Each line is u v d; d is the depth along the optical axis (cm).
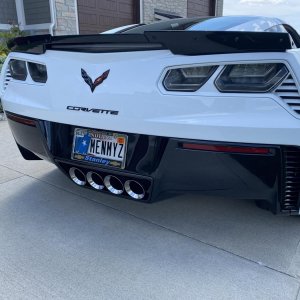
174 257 209
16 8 827
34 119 243
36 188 302
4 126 513
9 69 269
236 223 245
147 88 196
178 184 204
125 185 217
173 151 195
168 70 192
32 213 261
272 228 238
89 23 901
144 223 247
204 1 1391
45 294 180
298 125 177
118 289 183
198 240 226
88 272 196
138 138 204
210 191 202
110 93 207
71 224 246
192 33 182
